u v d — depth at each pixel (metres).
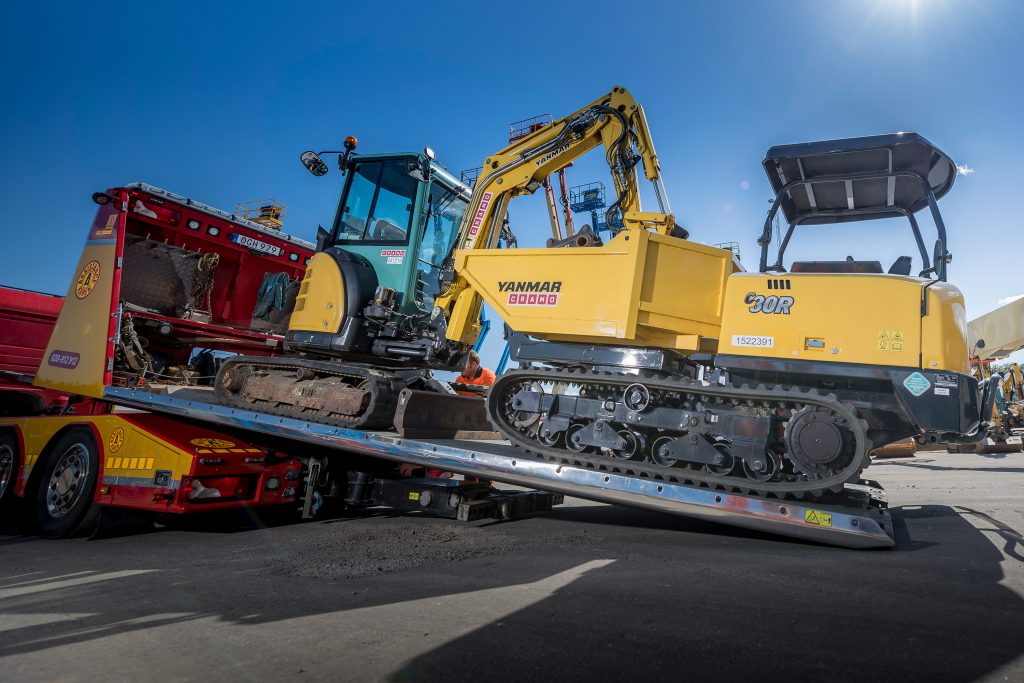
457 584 3.15
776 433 3.98
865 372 3.76
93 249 6.78
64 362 6.62
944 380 3.58
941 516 5.12
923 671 1.93
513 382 4.96
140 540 5.07
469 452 4.59
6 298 7.79
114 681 2.06
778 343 4.01
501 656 2.13
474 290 5.54
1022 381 16.44
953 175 4.46
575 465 4.40
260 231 8.30
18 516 6.16
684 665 2.01
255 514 5.71
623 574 3.23
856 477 3.66
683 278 4.51
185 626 2.61
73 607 3.00
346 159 6.28
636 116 5.32
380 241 5.98
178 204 7.35
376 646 2.27
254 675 2.05
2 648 2.41
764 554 3.71
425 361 5.62
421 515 6.07
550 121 5.70
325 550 4.22
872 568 3.21
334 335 5.62
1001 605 2.56
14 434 6.42
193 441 5.27
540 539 4.48
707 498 3.89
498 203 5.88
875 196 4.83
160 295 7.62
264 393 5.64
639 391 4.38
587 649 2.17
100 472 5.37
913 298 3.75
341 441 5.00
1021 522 4.74
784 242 5.13
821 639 2.20
